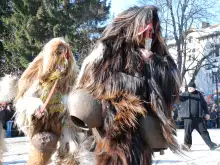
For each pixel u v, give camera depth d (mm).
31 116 5000
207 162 8352
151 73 2873
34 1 33531
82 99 2762
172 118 2936
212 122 27578
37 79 5191
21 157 10078
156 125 2803
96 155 2836
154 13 2994
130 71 2844
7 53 35562
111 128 2734
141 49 2914
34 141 4996
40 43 32625
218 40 44938
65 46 5234
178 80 2963
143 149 2766
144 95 2830
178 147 2891
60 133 5113
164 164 8062
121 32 2904
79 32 33438
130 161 2715
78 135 5066
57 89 5176
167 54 3043
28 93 5191
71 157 5043
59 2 33469
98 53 2836
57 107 5098
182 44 38125
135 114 2738
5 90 5516
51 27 32531
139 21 2893
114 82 2779
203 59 39562
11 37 34562
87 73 2842
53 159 5203
